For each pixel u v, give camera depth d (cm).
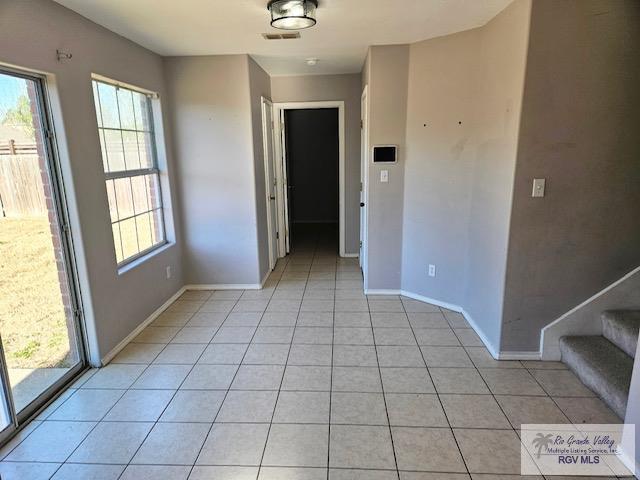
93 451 204
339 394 248
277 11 245
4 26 202
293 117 768
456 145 336
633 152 247
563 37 232
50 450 205
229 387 257
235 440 210
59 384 255
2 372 209
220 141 394
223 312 373
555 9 229
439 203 357
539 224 259
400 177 378
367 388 253
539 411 229
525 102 242
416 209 375
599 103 241
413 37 330
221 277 431
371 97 362
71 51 251
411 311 369
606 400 230
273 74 489
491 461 194
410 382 259
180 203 411
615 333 257
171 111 389
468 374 267
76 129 256
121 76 309
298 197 809
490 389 250
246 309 379
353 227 548
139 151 355
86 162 266
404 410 232
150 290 353
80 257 263
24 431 219
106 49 289
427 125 350
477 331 323
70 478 188
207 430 218
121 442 210
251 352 300
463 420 222
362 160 464
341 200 539
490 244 293
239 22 280
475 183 324
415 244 384
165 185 390
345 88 502
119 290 304
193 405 239
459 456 197
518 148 249
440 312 365
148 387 258
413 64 348
